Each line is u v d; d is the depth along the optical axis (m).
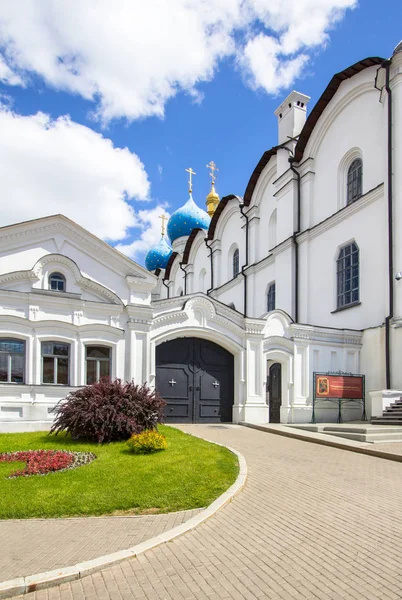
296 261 24.38
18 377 14.38
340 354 19.52
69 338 15.14
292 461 10.68
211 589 4.63
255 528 6.32
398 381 17.45
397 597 4.39
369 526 6.33
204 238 37.03
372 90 20.84
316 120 24.00
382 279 19.11
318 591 4.53
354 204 20.78
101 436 11.66
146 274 16.75
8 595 4.59
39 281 15.07
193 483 8.26
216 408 18.11
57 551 5.59
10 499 7.41
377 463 10.50
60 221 15.65
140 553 5.49
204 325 17.70
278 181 26.38
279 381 19.17
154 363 16.55
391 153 18.75
